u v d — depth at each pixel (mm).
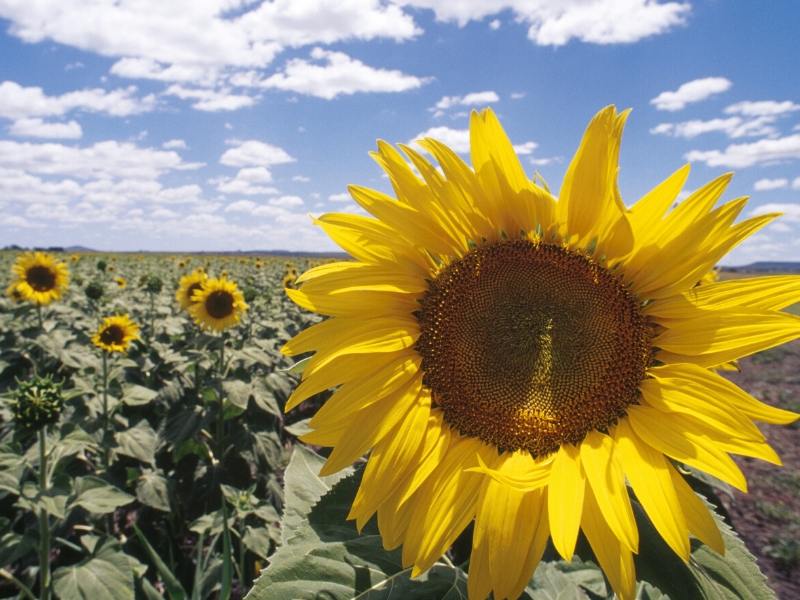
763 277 348
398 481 346
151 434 1274
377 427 353
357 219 374
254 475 1377
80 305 3049
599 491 304
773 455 297
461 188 374
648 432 333
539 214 382
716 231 341
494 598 296
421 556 320
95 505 863
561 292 378
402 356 378
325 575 325
